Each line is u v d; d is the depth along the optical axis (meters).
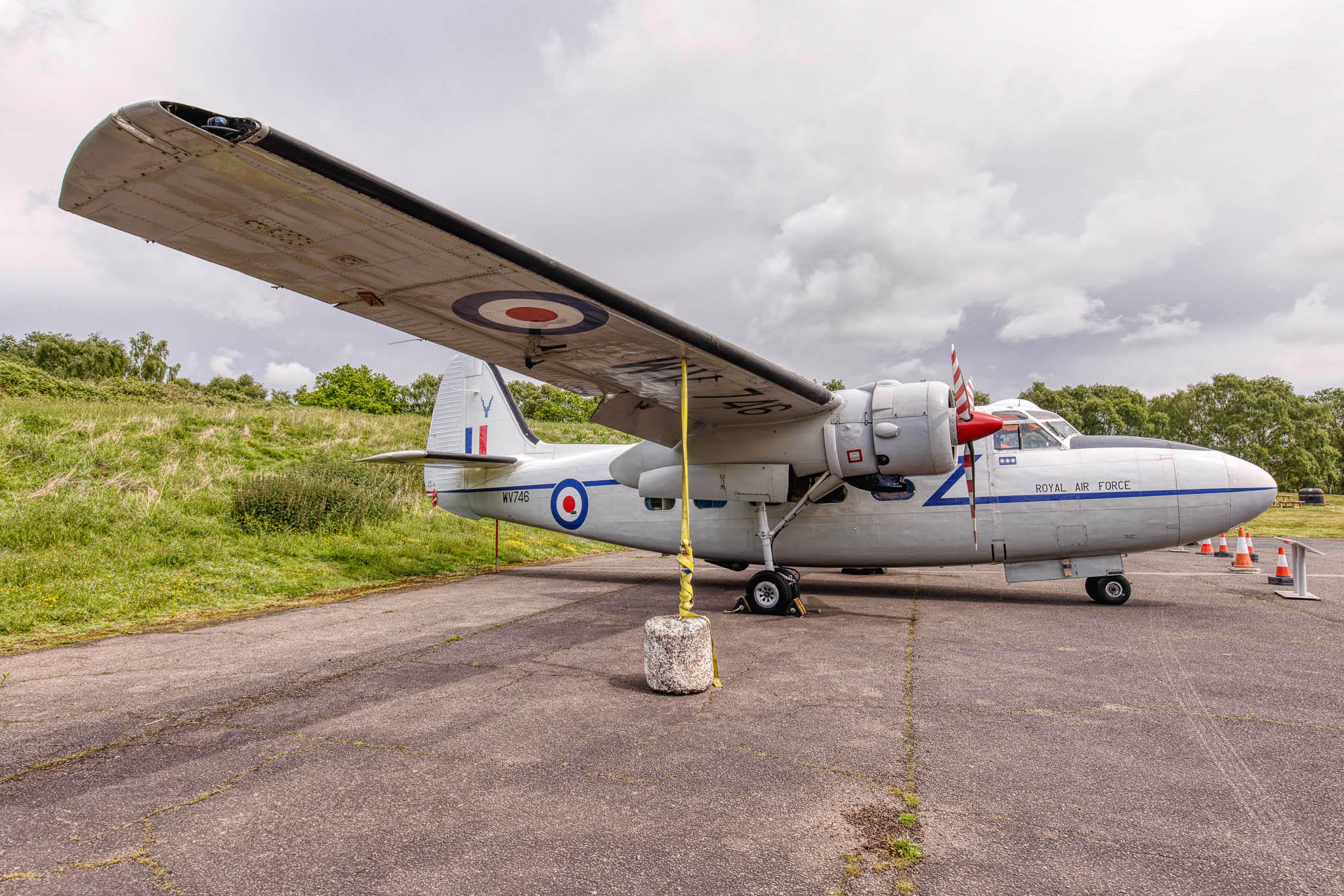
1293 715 4.16
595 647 6.28
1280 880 2.43
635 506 10.38
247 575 9.73
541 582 10.97
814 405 7.39
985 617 7.45
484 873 2.54
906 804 3.06
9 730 4.14
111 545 9.88
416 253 4.12
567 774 3.45
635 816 2.98
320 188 3.38
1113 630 6.71
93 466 13.45
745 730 4.04
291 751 3.79
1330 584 9.94
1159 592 9.15
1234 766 3.43
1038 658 5.63
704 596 9.33
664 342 5.69
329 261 4.26
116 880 2.52
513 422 12.07
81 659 5.88
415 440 21.66
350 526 13.27
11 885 2.49
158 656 5.99
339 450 19.16
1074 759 3.54
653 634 4.85
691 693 4.75
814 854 2.64
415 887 2.45
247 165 3.15
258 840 2.81
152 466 14.37
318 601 9.01
